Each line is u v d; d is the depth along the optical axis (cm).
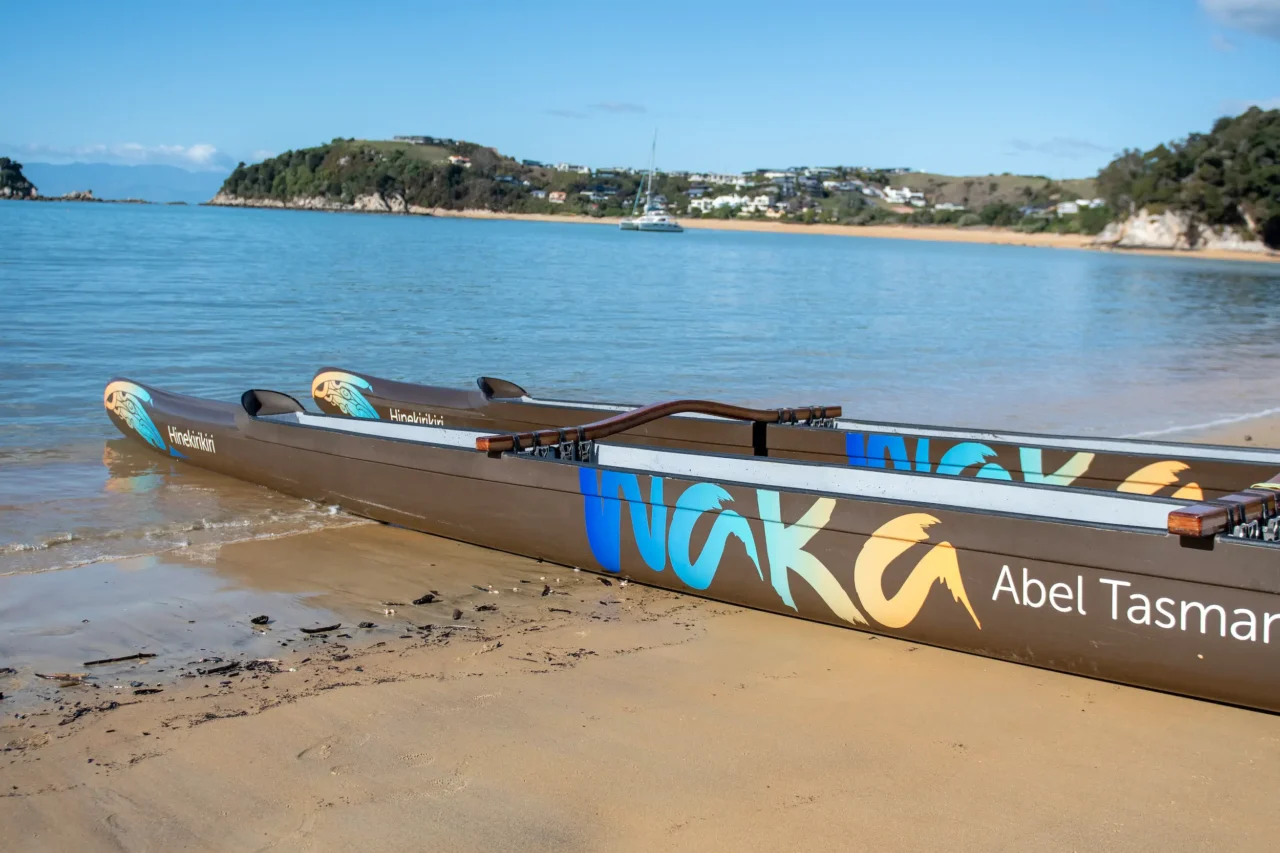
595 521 543
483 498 588
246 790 318
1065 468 639
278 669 416
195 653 433
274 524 637
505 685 401
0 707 377
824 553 466
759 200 18938
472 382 1230
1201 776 336
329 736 354
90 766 332
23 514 635
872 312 2419
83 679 404
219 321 1678
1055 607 407
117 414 838
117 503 670
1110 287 3891
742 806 312
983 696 397
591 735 358
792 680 412
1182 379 1438
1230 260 8044
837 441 705
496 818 303
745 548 491
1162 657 387
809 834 296
